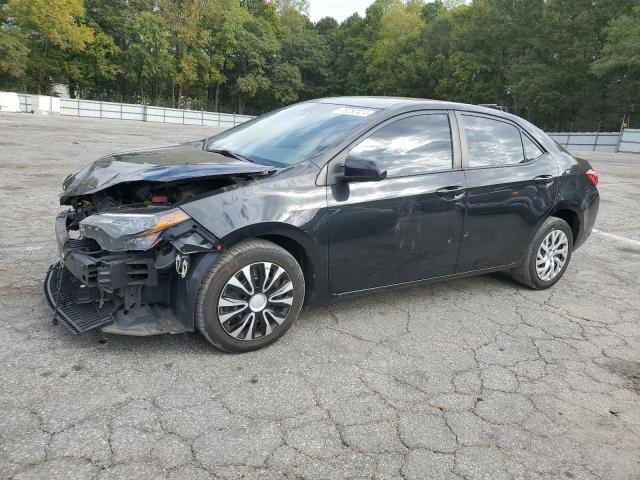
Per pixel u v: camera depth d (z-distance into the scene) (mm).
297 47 72688
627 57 37031
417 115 3910
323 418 2652
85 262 2951
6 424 2402
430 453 2463
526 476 2371
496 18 50562
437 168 3900
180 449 2336
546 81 44312
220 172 3102
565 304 4570
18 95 37656
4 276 4227
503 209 4246
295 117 4191
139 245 2814
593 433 2740
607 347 3777
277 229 3145
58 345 3146
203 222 2947
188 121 48250
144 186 3207
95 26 50875
